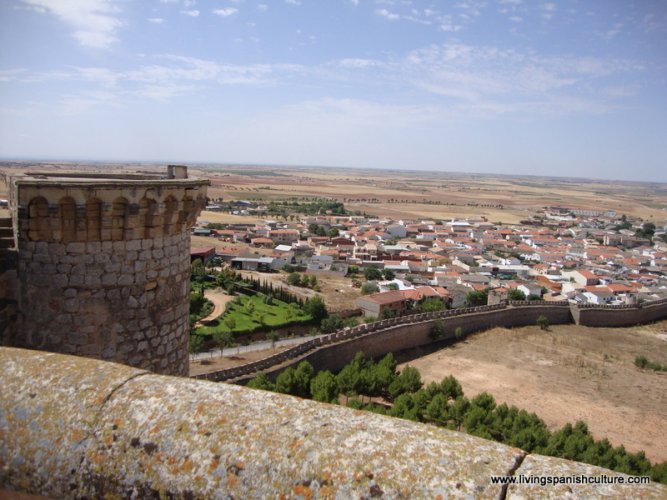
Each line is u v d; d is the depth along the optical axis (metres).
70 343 11.73
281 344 79.06
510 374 71.19
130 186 11.62
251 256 147.12
